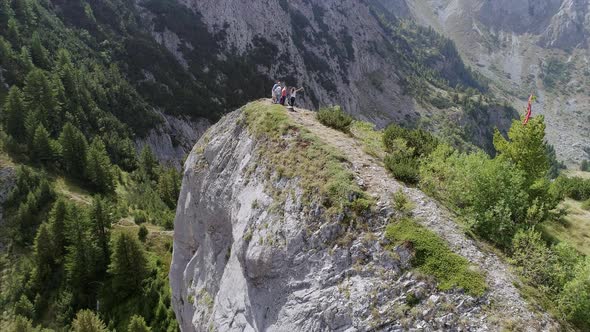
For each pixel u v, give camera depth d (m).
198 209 28.59
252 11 153.88
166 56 122.81
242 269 21.28
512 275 16.20
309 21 178.75
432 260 15.94
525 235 17.45
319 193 18.95
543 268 16.36
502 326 14.15
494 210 18.50
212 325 22.81
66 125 75.00
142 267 52.91
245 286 20.94
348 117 25.58
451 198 20.20
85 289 54.09
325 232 17.91
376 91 189.25
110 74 104.12
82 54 104.25
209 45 136.12
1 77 81.69
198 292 26.92
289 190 20.27
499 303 14.85
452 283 15.27
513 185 19.67
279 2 168.25
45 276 54.75
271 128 23.86
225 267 24.38
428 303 14.95
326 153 20.88
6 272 55.31
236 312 21.14
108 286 53.75
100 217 57.50
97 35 114.12
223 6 146.00
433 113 191.50
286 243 18.86
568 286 15.43
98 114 91.75
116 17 123.19
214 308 23.56
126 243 51.94
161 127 105.06
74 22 114.12
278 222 19.67
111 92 99.62
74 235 54.12
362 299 15.73
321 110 26.03
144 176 88.19
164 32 130.75
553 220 27.09
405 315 14.90
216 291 25.22
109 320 49.59
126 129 96.06
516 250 17.33
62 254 57.06
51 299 52.72
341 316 15.83
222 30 142.00
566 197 38.94
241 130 26.19
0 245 57.72
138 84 110.06
